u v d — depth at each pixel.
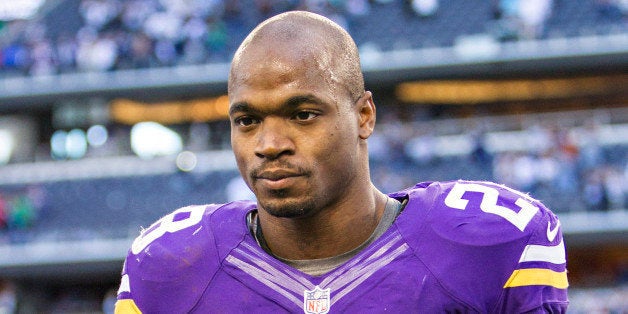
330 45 2.40
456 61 22.05
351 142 2.41
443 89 22.84
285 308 2.47
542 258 2.54
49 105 23.12
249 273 2.53
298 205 2.34
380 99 22.97
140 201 21.84
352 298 2.44
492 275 2.49
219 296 2.53
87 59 22.95
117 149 22.67
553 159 20.08
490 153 20.62
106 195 22.05
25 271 21.17
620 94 22.45
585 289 19.30
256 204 2.74
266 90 2.31
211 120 23.39
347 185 2.48
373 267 2.48
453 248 2.49
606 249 20.69
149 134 23.38
